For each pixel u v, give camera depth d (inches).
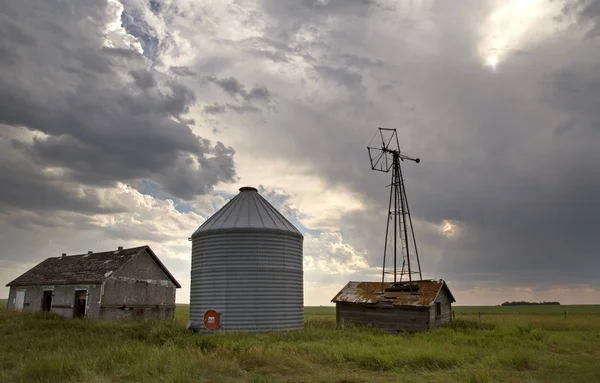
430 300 1206.3
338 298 1355.8
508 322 1556.3
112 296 1460.4
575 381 568.4
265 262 1091.3
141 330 1015.0
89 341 856.3
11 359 656.4
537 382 552.1
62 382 513.7
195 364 590.9
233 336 909.8
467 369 598.2
